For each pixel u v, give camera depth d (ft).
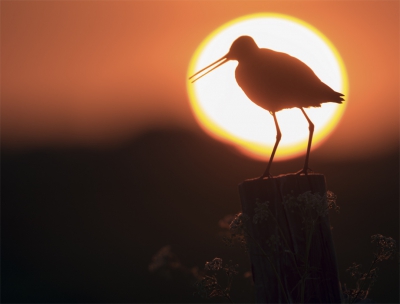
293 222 16.60
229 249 49.93
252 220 16.84
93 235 62.75
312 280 16.39
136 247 56.13
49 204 81.66
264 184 16.90
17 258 55.67
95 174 101.24
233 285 38.47
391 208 65.21
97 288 45.14
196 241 54.95
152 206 74.95
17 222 71.82
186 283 43.06
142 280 46.01
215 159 97.76
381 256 17.04
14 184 97.40
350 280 39.83
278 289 16.44
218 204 73.26
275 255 16.55
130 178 95.96
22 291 45.37
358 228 58.13
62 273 50.16
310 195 15.76
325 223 16.74
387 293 38.32
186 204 74.69
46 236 64.28
